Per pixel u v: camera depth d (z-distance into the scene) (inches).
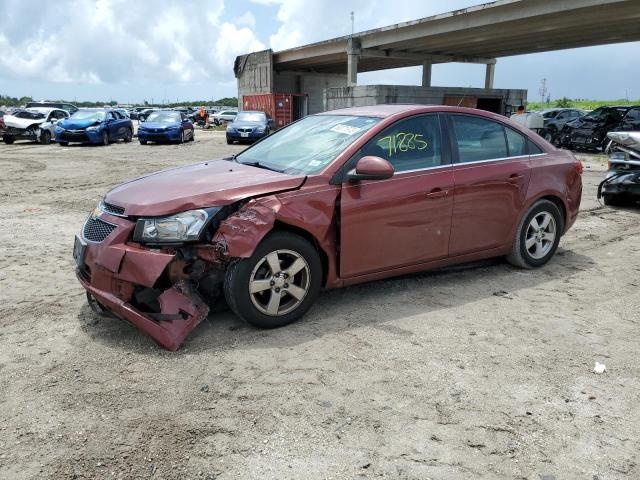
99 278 151.4
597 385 135.1
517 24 992.9
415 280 209.3
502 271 222.2
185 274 153.7
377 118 187.0
